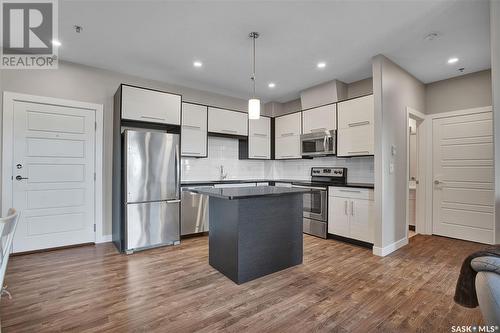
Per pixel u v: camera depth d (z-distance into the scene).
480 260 0.91
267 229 2.63
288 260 2.82
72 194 3.47
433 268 2.80
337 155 3.96
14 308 1.98
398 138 3.47
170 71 3.80
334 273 2.68
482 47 2.98
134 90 3.41
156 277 2.56
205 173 4.73
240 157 5.14
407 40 2.85
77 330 1.72
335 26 2.59
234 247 2.47
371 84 4.01
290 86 4.49
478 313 1.94
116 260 3.01
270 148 5.27
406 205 3.65
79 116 3.51
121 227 3.31
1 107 3.03
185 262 2.97
